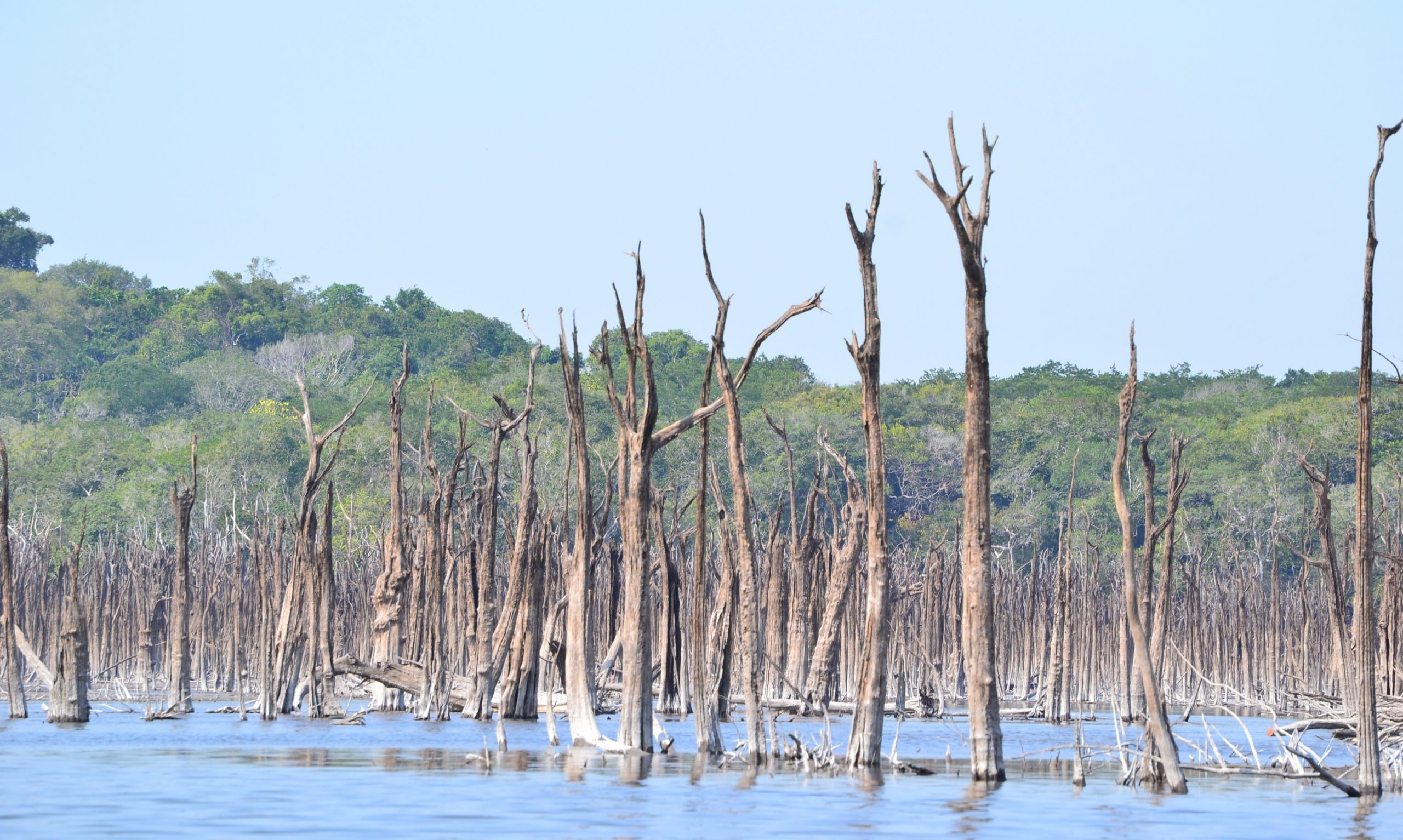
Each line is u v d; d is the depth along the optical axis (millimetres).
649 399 91000
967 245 76812
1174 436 103750
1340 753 109938
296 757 96562
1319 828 66688
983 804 73750
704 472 91438
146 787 78750
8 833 62562
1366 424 72812
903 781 83250
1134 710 133625
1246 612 178875
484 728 121375
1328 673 172250
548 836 62125
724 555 111812
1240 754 95688
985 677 81438
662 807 71625
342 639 196750
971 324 77688
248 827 64375
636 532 93562
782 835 62906
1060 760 102688
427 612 132750
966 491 80188
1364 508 74188
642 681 96375
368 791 77438
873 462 83312
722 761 93062
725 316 88188
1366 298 71875
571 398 96875
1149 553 103875
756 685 91812
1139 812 71875
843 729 127188
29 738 111500
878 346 81562
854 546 136250
